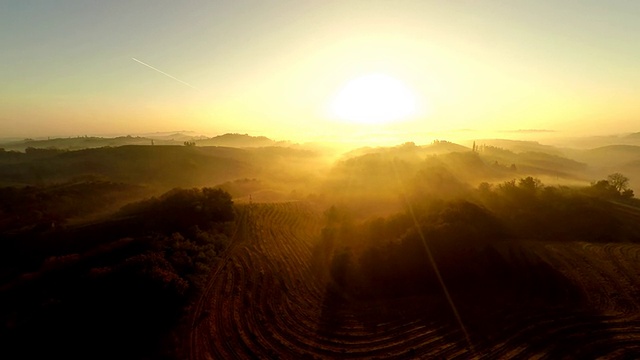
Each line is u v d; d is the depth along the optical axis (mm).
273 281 39031
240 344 28078
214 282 37531
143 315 28031
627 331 29734
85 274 33469
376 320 32812
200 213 55625
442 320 32312
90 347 25000
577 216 53781
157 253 37344
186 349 26688
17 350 24422
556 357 26938
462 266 39719
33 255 45312
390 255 42250
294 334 30125
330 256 47000
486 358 27016
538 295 35812
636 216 56000
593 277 37938
